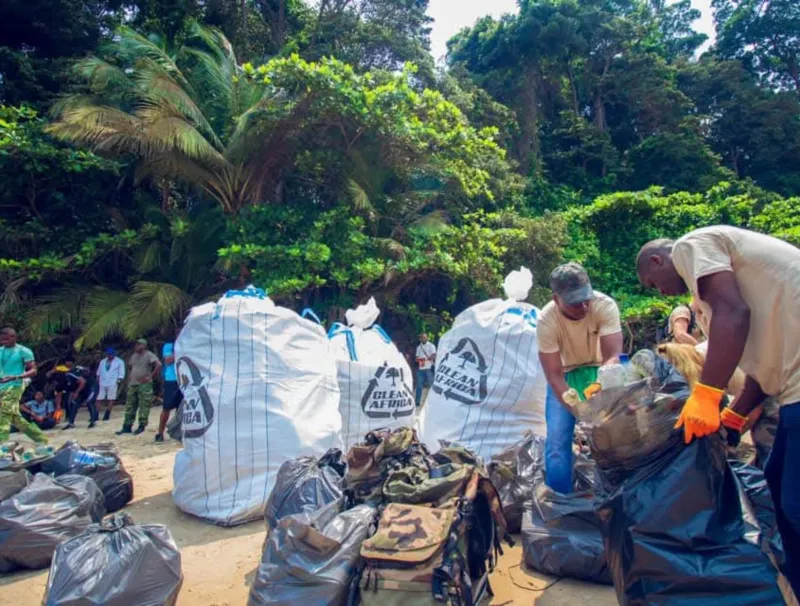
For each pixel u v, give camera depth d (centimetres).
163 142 1316
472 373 511
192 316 517
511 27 3067
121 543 304
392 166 1571
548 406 378
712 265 197
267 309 513
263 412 472
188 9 2077
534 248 1731
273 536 299
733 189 3102
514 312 528
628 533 212
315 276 1338
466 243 1543
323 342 539
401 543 268
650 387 220
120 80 1462
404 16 2383
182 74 1595
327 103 1348
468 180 1641
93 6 2006
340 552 281
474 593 295
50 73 1792
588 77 3588
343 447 534
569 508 352
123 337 1366
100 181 1600
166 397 844
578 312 338
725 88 4047
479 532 311
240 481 468
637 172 3291
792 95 4006
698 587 200
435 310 1697
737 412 222
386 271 1397
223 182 1458
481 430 494
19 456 500
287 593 274
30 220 1520
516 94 3023
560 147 3306
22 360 744
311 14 2431
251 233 1390
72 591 281
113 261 1535
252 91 1527
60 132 1291
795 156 3906
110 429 988
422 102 1523
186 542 430
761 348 201
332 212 1410
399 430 342
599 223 2208
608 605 311
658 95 3497
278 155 1495
